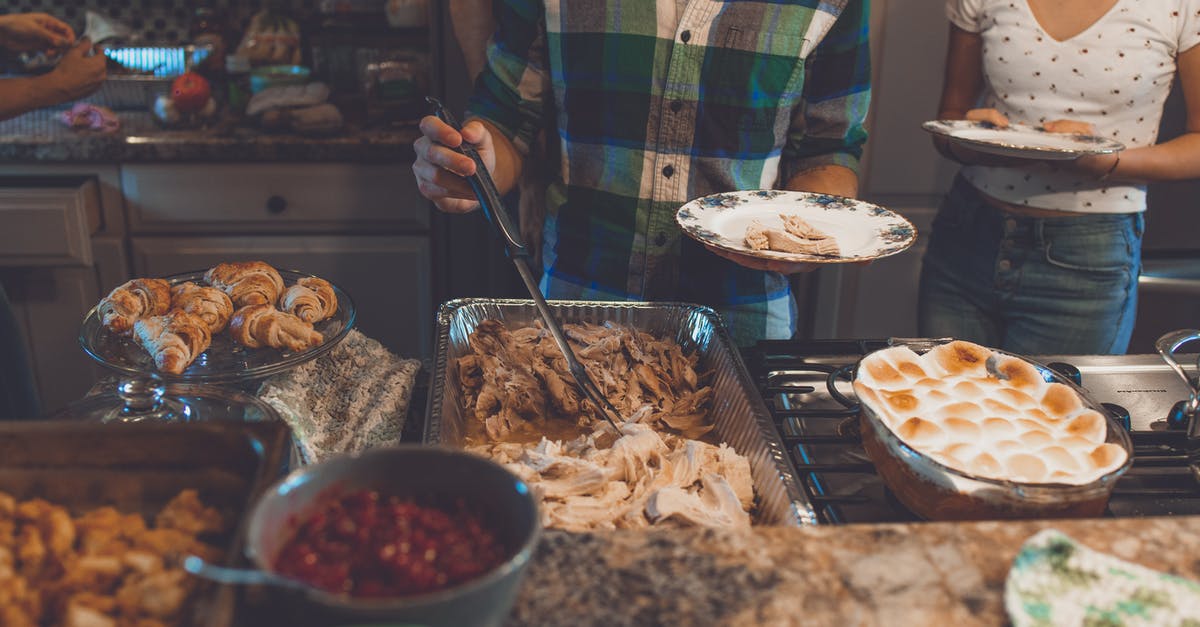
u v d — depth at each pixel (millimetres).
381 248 2535
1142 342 2662
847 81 1461
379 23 2617
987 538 672
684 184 1464
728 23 1363
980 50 1857
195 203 2426
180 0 2723
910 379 988
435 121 1174
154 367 1053
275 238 2488
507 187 1415
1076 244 1776
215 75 2652
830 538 670
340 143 2398
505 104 1476
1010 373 1001
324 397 1111
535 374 1184
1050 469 831
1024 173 1776
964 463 838
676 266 1505
